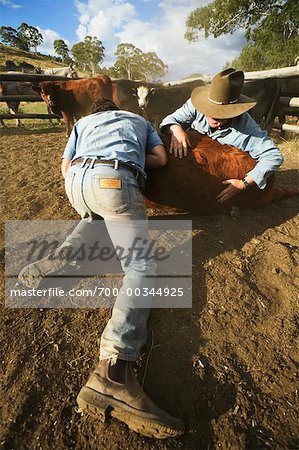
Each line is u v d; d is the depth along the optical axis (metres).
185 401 1.52
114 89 8.59
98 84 8.30
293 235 2.69
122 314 1.60
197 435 1.40
